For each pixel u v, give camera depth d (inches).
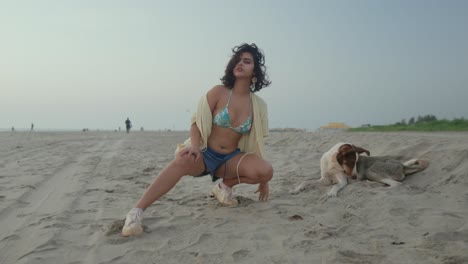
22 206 168.6
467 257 103.7
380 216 146.7
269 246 117.5
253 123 157.2
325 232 127.6
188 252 112.7
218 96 153.9
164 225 137.6
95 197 185.5
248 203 169.5
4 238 125.7
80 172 268.7
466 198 164.7
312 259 107.2
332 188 195.3
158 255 110.5
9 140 696.4
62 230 132.6
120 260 107.0
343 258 107.1
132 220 126.6
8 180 228.4
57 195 190.9
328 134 561.6
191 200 178.4
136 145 585.6
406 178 213.8
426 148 253.1
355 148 211.0
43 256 110.0
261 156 161.2
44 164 309.1
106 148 510.6
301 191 200.7
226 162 157.3
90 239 124.0
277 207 164.4
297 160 327.0
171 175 138.0
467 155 210.5
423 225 134.0
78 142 659.4
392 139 354.9
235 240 122.6
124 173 265.7
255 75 158.2
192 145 145.0
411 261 103.8
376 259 106.0
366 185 200.5
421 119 1190.9
